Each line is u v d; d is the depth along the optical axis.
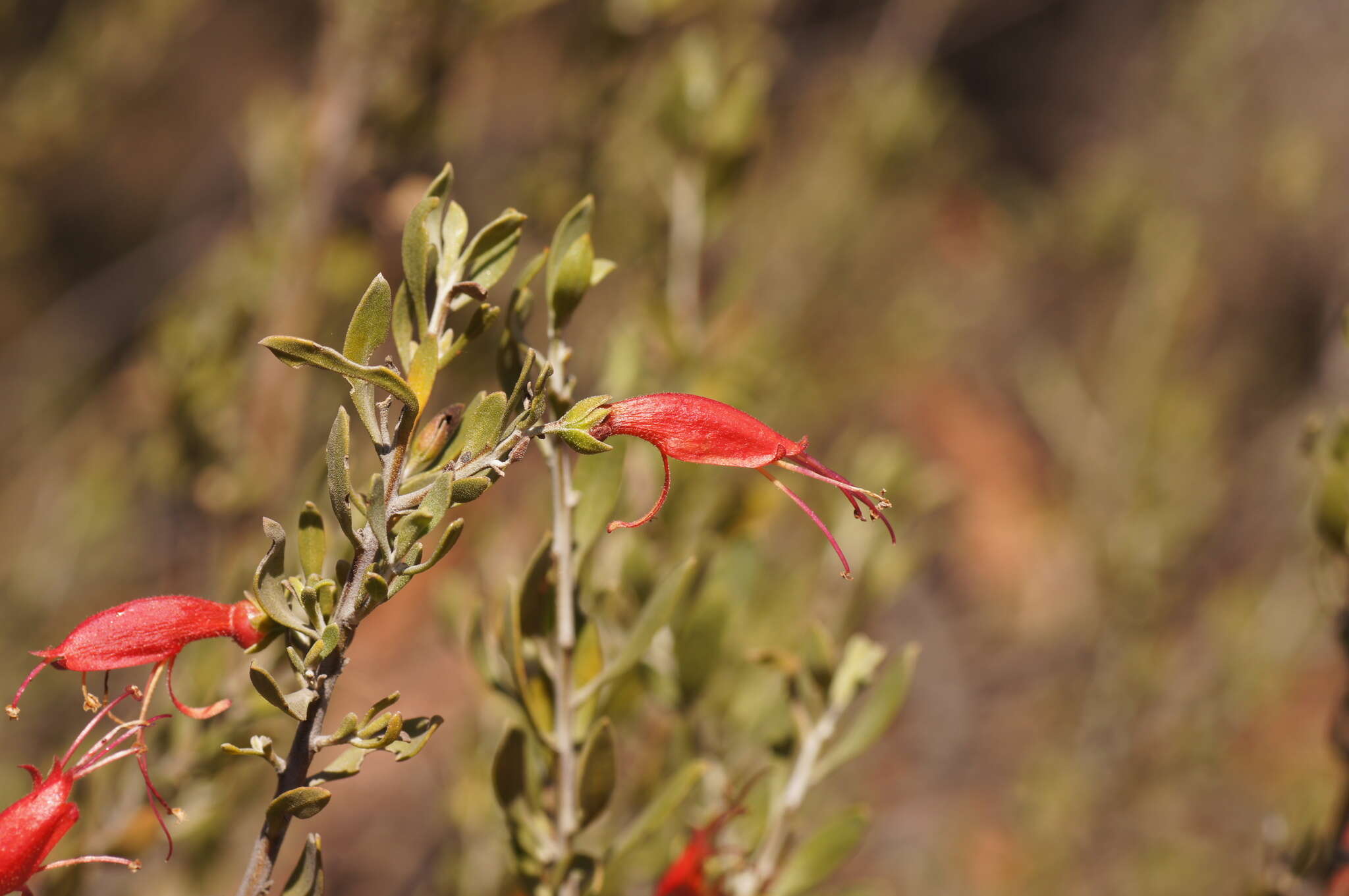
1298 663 4.30
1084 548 4.36
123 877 2.14
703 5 2.91
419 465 0.97
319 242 2.61
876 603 2.29
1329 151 5.83
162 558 3.50
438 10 2.62
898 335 5.11
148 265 5.88
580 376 2.96
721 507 2.08
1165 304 4.24
